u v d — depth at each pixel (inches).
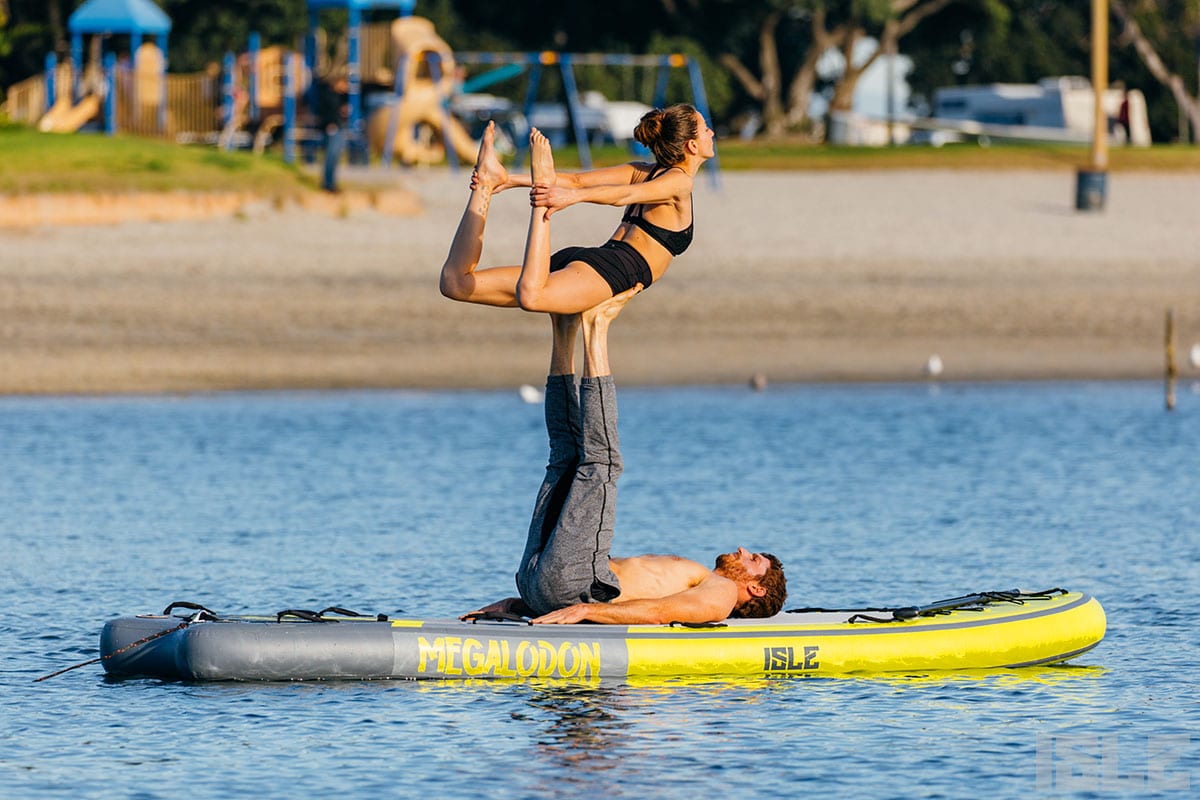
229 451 2135.8
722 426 2356.1
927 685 1176.8
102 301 2957.7
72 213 3435.0
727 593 1209.4
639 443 2224.4
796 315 3102.9
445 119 5118.1
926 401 2581.2
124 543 1622.8
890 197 4525.1
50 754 1029.2
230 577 1491.1
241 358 2711.6
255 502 1835.6
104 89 5128.0
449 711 1102.4
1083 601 1290.6
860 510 1817.2
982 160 5693.9
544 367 2758.4
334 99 5241.1
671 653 1168.8
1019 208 4345.5
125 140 4040.4
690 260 3521.2
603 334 1138.0
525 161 5403.5
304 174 4033.0
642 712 1105.4
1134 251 3730.3
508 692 1139.3
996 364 2842.0
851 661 1193.4
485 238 3590.1
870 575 1519.4
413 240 3545.8
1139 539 1683.1
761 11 7716.5
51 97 5132.9
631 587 1202.6
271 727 1072.8
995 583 1489.9
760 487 1941.4
